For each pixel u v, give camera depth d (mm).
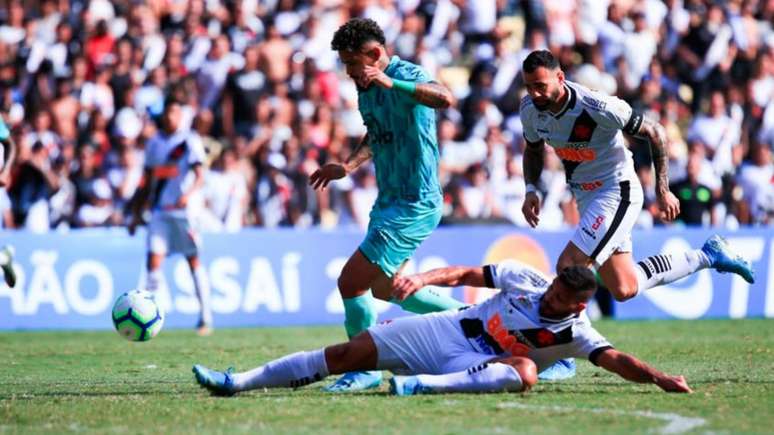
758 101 73125
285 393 28250
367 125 30000
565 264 31609
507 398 26406
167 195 51594
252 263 57250
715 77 74625
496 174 67000
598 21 74125
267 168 64625
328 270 58438
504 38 71625
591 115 30344
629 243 32219
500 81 70188
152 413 24922
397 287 26016
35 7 71062
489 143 67375
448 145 66688
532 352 27203
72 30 70062
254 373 27359
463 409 24797
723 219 68188
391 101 29172
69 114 65562
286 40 70875
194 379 32656
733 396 27094
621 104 30375
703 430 22312
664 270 32844
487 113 68250
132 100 66438
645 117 30672
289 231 58000
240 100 67500
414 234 29719
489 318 27125
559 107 30500
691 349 41344
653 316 60656
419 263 58562
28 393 29656
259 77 67625
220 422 23578
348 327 30141
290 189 64688
